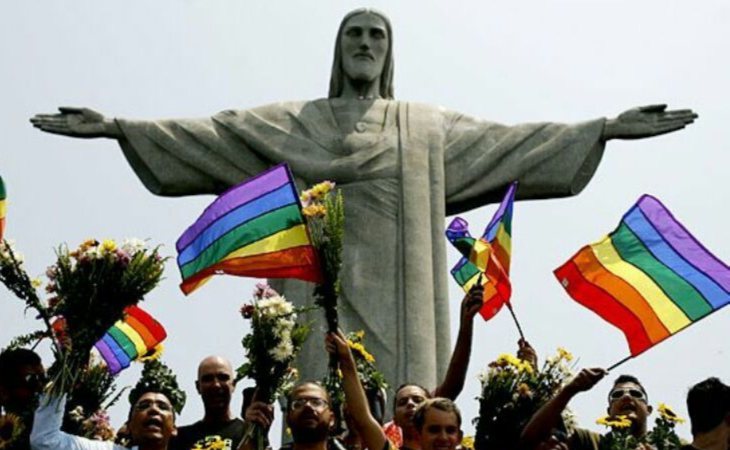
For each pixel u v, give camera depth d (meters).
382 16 33.94
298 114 33.09
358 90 33.75
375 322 31.27
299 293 31.09
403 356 31.11
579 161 32.66
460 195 32.78
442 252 32.09
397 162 32.44
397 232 31.94
